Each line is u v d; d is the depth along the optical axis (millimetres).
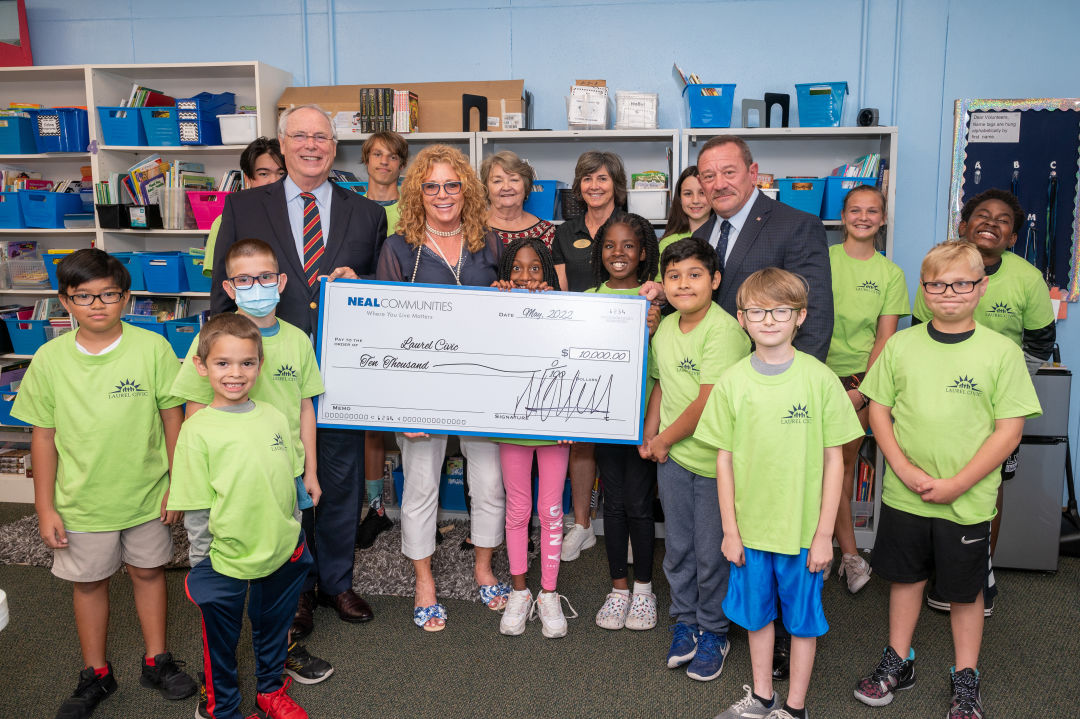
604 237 2432
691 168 2910
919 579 2051
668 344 2273
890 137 3260
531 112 3857
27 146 3855
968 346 1942
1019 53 3510
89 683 2076
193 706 2098
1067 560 3102
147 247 4125
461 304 2367
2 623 1223
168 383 2070
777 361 1941
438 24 3881
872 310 2914
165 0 4051
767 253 2264
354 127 3707
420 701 2109
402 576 2865
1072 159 3488
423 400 2381
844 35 3615
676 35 3730
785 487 1893
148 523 2062
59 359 1962
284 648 2014
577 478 3102
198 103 3637
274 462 1876
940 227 3652
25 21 3965
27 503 3807
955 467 1945
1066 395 2861
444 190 2320
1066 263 3541
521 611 2488
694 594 2305
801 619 1911
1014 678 2229
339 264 2426
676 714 2055
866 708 2082
